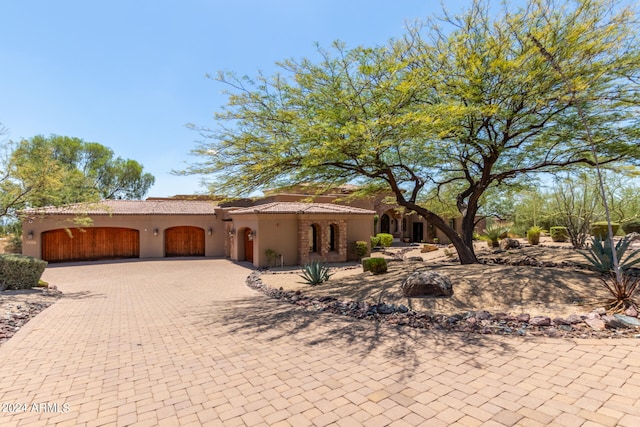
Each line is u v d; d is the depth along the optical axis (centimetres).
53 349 696
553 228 2580
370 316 872
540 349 593
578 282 947
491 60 1033
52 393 498
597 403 413
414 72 963
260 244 2164
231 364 598
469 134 1243
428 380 499
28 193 1509
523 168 1445
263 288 1423
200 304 1147
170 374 561
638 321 657
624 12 909
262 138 1048
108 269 2136
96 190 1859
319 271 1441
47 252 2456
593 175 1644
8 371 582
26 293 1265
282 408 439
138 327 861
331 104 1021
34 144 3216
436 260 2081
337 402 448
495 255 1898
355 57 983
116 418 426
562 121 1195
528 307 821
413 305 915
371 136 923
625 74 987
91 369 588
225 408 445
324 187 1490
